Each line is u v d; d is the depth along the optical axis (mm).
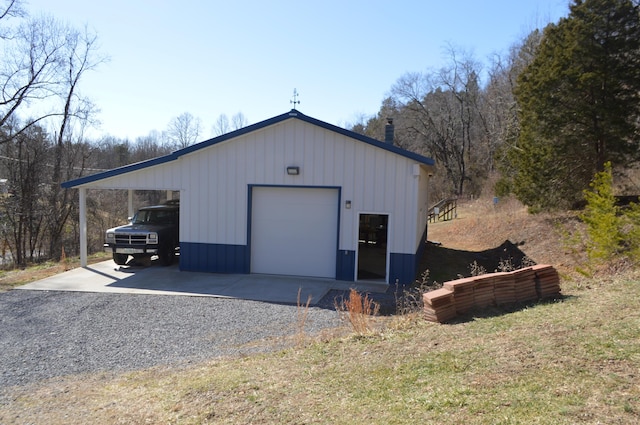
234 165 12211
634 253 8719
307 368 5070
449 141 47344
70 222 30578
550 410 3246
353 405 3896
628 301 5770
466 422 3266
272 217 12258
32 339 7172
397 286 11070
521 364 4148
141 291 10383
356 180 11547
